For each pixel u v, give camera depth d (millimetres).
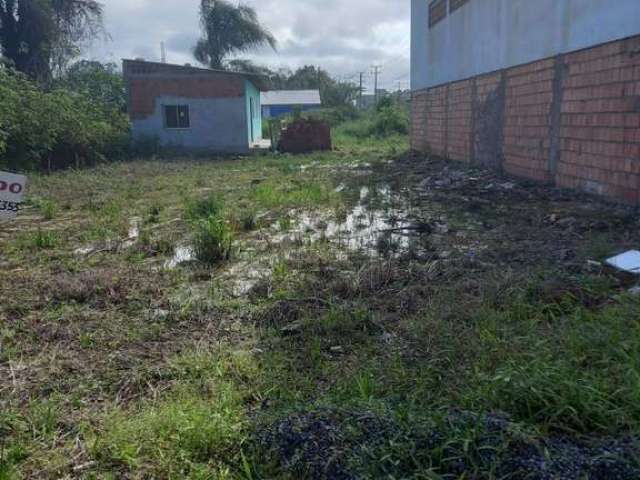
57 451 2678
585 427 2564
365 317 4109
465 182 11156
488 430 2459
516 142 10969
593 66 8125
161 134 20781
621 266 4984
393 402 2842
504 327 3725
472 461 2318
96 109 18875
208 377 3357
